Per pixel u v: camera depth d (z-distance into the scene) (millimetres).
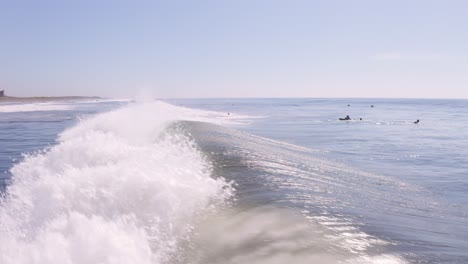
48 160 8297
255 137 15125
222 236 3832
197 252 3527
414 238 4184
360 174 9781
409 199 7398
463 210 6996
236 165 7340
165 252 3543
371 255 3443
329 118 40781
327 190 6375
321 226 4055
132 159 7258
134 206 4613
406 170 11625
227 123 27641
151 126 14219
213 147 9383
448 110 71438
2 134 17922
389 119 40938
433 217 6012
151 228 4070
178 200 4836
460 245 4266
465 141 20078
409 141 19828
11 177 7707
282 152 11438
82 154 8000
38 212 4496
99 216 4281
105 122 16344
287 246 3514
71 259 3254
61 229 3803
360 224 4348
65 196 4738
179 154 7988
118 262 3264
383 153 15211
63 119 29594
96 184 5129
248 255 3396
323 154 13906
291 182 6406
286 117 40875
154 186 5156
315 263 3193
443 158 14164
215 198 5035
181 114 27438
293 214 4363
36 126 22922
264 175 6660
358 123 33719
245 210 4527
